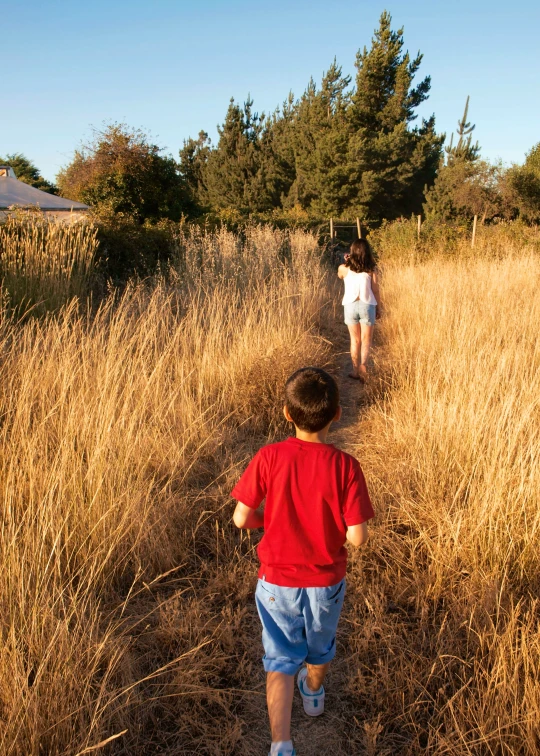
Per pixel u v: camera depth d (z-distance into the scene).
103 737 2.15
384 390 6.27
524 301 8.37
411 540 3.39
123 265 9.45
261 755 2.22
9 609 2.48
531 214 24.70
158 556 3.24
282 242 13.12
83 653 2.38
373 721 2.32
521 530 3.21
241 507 2.12
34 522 2.98
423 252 15.77
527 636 2.50
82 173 17.50
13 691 2.15
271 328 6.76
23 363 4.72
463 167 26.66
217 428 4.95
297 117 42.88
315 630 2.05
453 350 6.11
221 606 3.00
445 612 2.87
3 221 8.26
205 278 9.05
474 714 2.20
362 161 32.00
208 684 2.50
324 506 2.02
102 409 4.15
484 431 4.21
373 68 36.59
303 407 2.07
